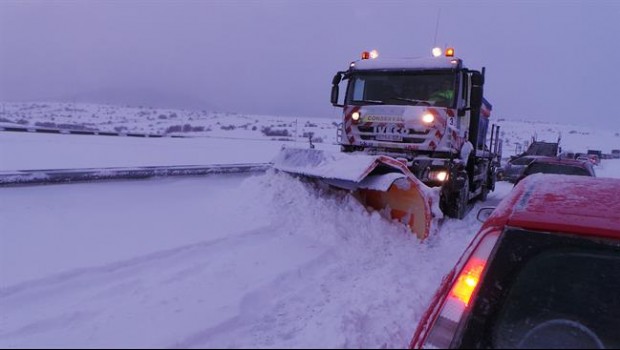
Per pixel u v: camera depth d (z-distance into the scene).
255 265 4.56
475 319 2.46
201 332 3.06
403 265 4.72
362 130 8.96
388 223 5.79
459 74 8.42
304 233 5.77
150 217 6.42
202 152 18.28
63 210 6.48
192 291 3.82
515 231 3.29
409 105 8.54
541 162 12.19
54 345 2.87
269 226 6.01
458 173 8.55
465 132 9.60
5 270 4.18
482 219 4.48
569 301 2.92
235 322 3.28
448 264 4.85
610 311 3.12
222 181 10.42
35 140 17.52
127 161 12.84
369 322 3.18
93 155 13.71
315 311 3.55
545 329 2.62
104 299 3.65
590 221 3.34
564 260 3.06
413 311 3.42
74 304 3.57
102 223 5.95
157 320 3.24
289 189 6.60
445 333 2.31
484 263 2.92
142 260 4.67
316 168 6.13
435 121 8.26
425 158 8.12
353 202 5.99
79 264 4.42
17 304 3.57
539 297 2.80
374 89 9.01
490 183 14.09
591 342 2.67
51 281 4.02
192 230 5.83
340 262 4.87
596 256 3.07
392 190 5.84
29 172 7.80
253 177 7.51
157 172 9.82
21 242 4.97
